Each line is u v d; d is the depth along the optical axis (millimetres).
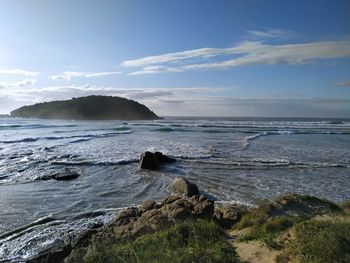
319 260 5367
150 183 16641
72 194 14305
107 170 19906
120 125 77812
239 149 29828
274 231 7621
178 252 6098
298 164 22344
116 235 8312
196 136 44469
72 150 27750
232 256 6109
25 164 20859
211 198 13727
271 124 88500
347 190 15508
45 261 7898
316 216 9164
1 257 8156
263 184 16500
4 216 11188
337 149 31391
